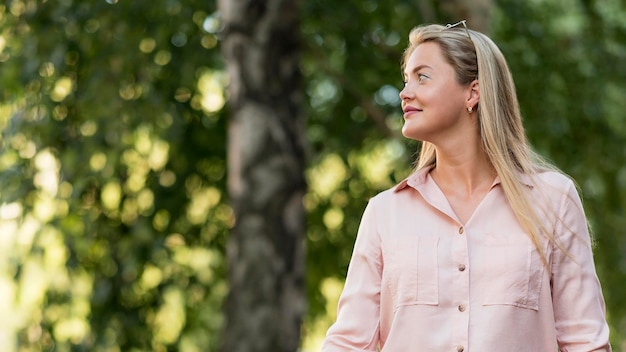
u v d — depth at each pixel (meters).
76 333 9.02
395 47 10.34
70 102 8.65
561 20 11.47
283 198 6.92
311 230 10.65
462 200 2.94
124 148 8.45
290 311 6.89
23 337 8.78
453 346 2.78
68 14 8.62
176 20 8.91
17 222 8.45
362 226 3.01
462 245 2.84
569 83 11.03
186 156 9.70
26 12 8.63
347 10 9.98
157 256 9.13
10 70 8.51
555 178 2.93
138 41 8.66
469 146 2.95
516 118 2.98
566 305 2.86
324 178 10.74
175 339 9.71
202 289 9.75
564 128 10.63
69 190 8.46
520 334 2.78
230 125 7.08
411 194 2.96
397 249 2.89
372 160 10.85
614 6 11.55
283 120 6.98
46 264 8.65
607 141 11.21
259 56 6.98
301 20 10.03
